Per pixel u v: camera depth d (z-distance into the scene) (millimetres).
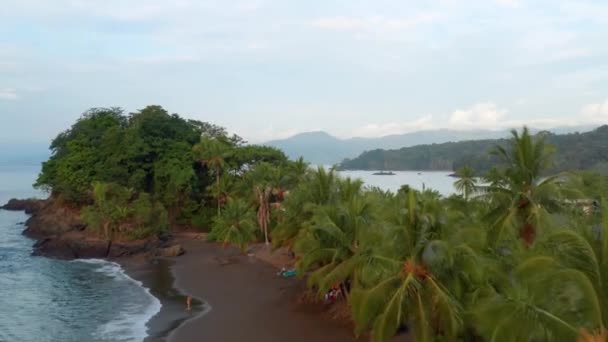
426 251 25719
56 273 64938
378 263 28000
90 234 81062
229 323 41562
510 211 31453
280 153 101188
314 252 37969
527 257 19031
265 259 65312
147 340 38969
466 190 45312
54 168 105312
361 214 37656
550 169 32219
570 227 18172
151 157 98688
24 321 45000
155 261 70375
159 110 107625
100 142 99688
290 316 42094
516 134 32188
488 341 20484
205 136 99375
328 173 52688
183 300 50031
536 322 17500
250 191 81688
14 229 104500
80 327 43031
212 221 92500
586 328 16125
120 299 51906
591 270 16359
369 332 36156
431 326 25156
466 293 25406
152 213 83812
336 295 42938
